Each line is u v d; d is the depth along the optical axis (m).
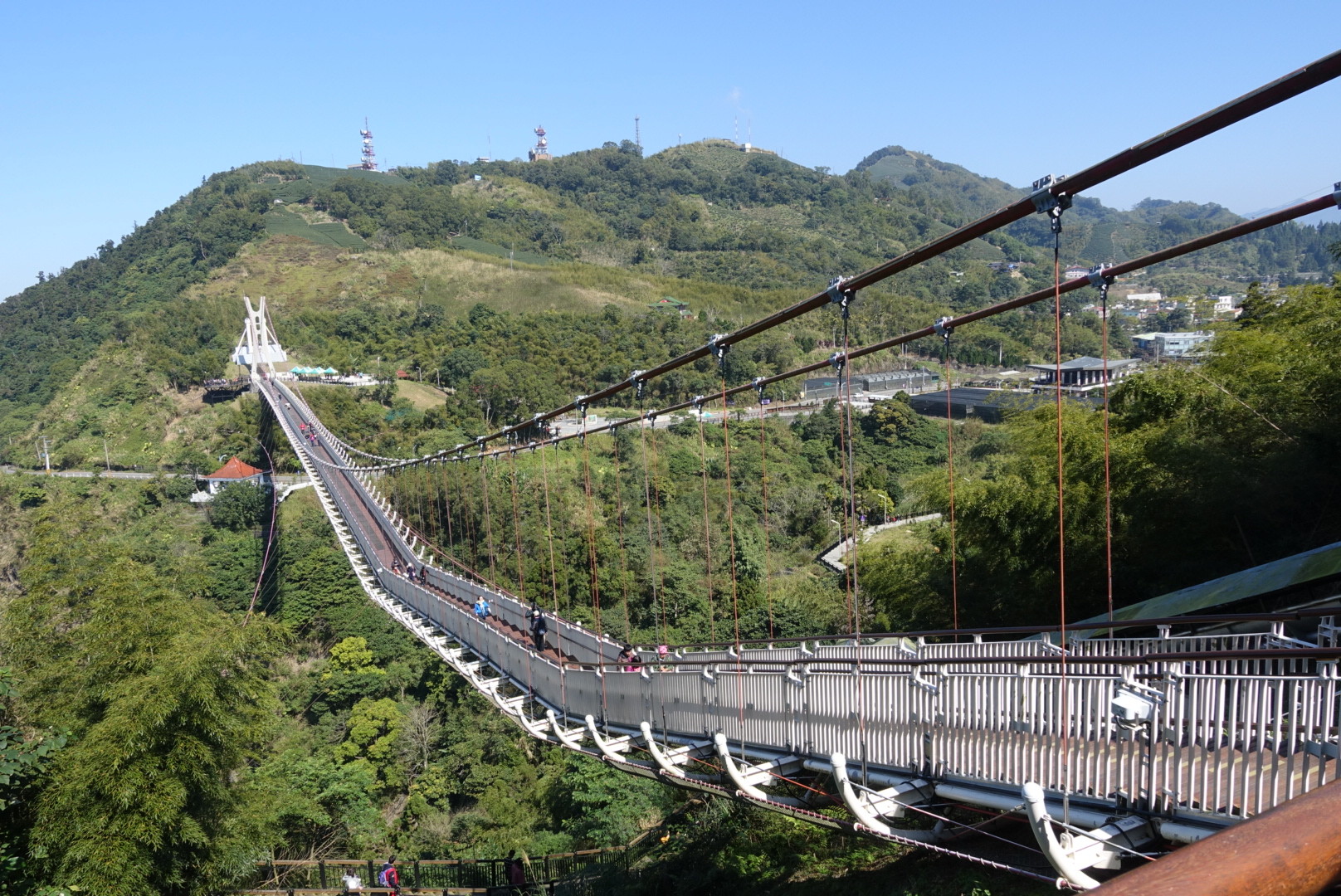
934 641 20.62
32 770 13.96
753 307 127.88
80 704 15.92
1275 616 7.62
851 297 9.07
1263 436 16.53
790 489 45.91
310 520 59.03
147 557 54.97
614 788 22.09
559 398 77.38
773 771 10.66
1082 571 18.22
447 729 35.75
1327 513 15.52
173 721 15.31
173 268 144.25
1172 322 99.00
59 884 13.93
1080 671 10.15
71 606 17.80
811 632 31.05
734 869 13.57
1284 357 16.77
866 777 9.43
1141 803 6.83
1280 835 1.21
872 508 43.97
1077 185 6.46
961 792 8.29
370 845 25.34
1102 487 18.05
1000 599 19.84
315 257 145.88
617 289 133.75
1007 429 26.86
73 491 72.00
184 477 74.75
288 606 47.00
